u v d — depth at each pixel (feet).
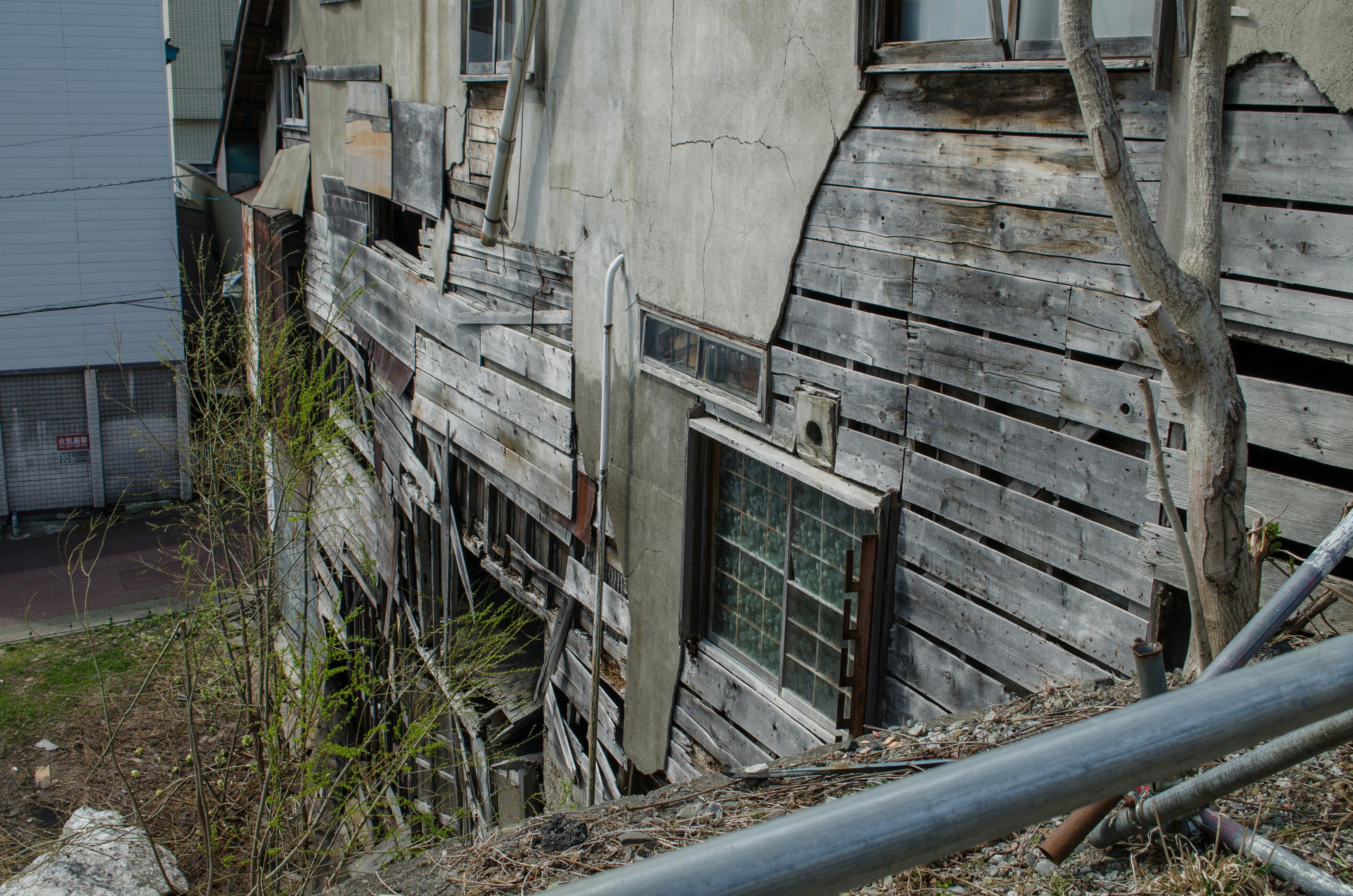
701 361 21.17
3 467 63.21
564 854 11.34
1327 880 7.93
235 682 26.27
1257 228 11.80
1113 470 13.30
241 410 26.63
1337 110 10.80
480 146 29.99
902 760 12.50
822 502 18.42
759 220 18.86
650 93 21.59
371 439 43.60
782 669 19.61
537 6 25.43
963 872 9.56
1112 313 13.06
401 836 28.02
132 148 63.52
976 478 15.34
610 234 23.77
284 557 42.91
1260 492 12.19
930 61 15.05
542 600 29.66
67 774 38.04
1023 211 14.10
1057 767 2.88
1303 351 11.57
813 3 16.88
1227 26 10.28
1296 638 11.90
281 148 52.26
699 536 21.65
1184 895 8.30
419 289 35.27
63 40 60.64
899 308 16.22
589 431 25.59
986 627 15.47
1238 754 9.80
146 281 65.26
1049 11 13.35
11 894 28.30
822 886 2.64
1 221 61.00
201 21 87.45
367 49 37.88
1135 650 7.70
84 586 55.77
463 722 32.55
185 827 32.96
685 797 12.41
